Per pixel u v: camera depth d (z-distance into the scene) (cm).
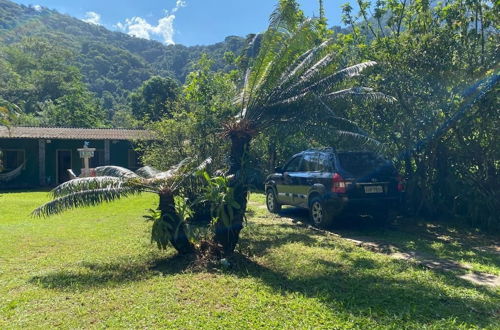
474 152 941
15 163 2200
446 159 995
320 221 908
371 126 1015
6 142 2166
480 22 930
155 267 619
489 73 864
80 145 2361
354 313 439
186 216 688
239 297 484
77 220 1027
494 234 850
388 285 530
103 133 2414
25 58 5881
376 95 763
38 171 2239
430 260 662
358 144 761
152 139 1491
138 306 460
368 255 680
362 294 497
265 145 1415
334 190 859
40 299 489
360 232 874
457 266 627
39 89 5019
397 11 1074
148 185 648
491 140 907
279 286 523
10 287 533
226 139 931
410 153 1011
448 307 458
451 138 966
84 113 4231
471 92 876
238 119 767
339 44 1102
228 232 664
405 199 1009
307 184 962
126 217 1071
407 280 553
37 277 571
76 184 606
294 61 805
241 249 698
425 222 966
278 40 782
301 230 890
